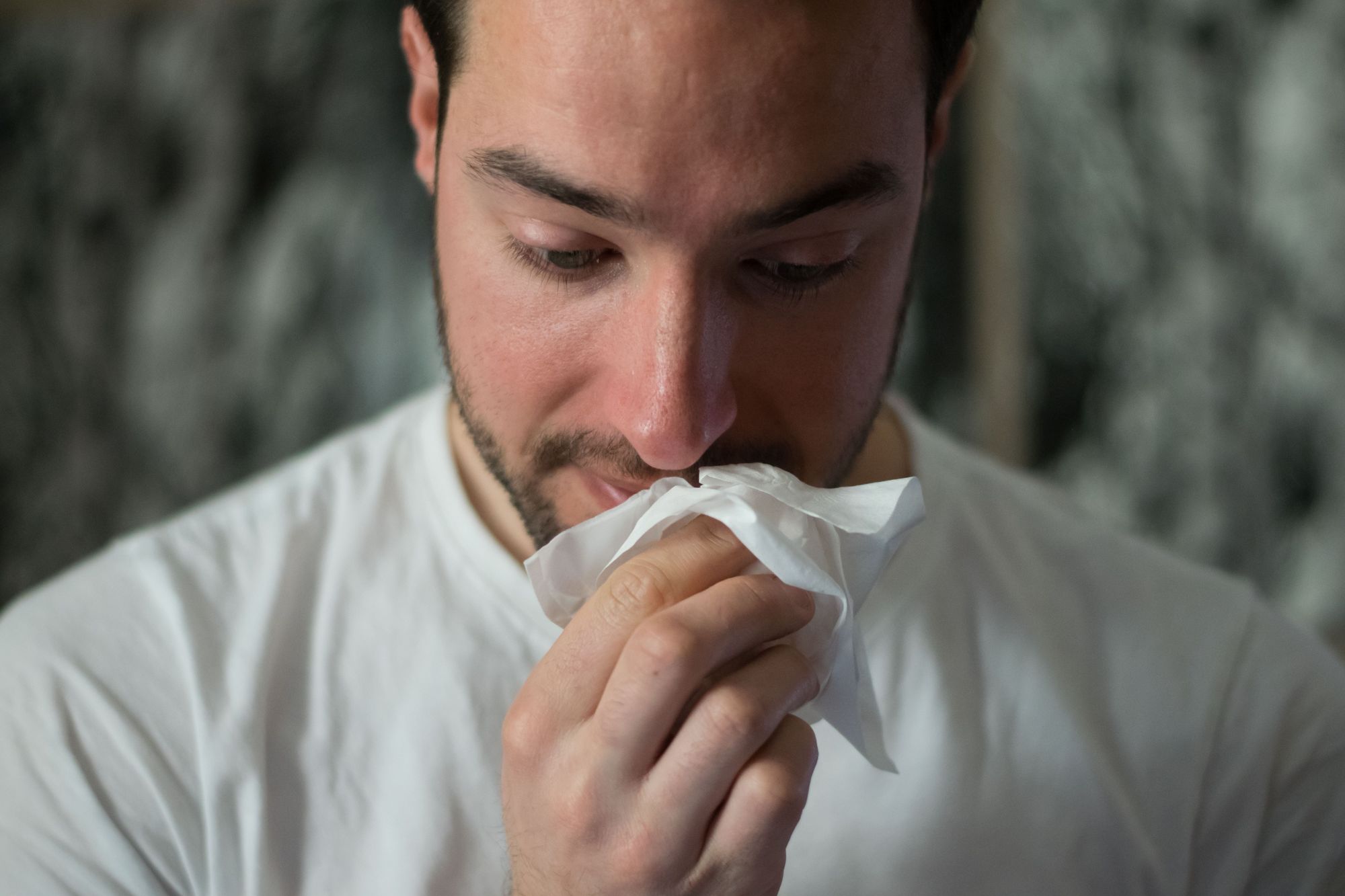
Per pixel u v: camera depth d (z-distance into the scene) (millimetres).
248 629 576
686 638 460
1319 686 603
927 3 491
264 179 1028
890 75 478
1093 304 1018
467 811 557
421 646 576
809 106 462
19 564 1079
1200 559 1032
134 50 1030
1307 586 1028
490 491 591
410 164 1009
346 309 1029
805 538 479
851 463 545
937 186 1023
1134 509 1035
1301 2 963
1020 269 1020
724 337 487
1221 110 985
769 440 516
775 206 467
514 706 488
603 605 479
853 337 516
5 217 1056
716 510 476
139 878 541
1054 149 1004
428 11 511
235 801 550
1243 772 588
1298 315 999
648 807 468
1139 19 983
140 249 1047
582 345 499
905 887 560
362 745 564
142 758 551
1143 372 1021
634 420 483
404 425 631
